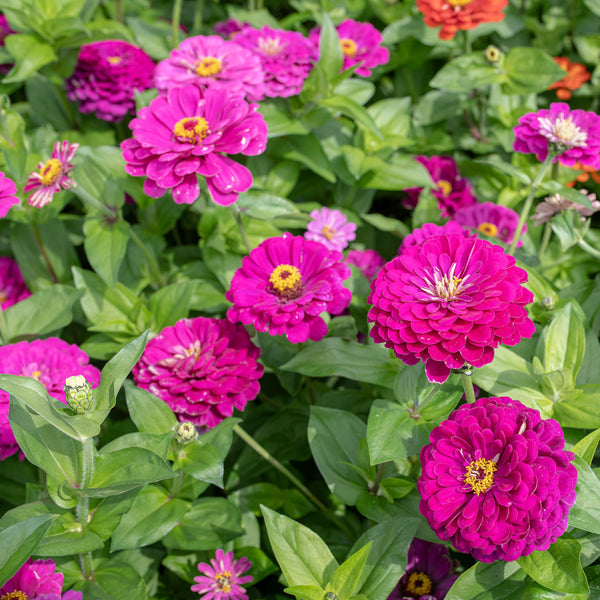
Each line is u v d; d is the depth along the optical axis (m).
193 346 0.73
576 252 0.86
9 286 0.89
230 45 0.85
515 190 0.93
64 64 0.93
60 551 0.63
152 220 0.89
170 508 0.70
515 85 0.91
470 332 0.60
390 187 0.89
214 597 0.71
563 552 0.61
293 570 0.64
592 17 1.06
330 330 0.78
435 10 0.89
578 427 0.68
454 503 0.60
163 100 0.73
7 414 0.69
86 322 0.86
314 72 0.86
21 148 0.82
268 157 0.92
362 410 0.81
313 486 0.81
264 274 0.72
